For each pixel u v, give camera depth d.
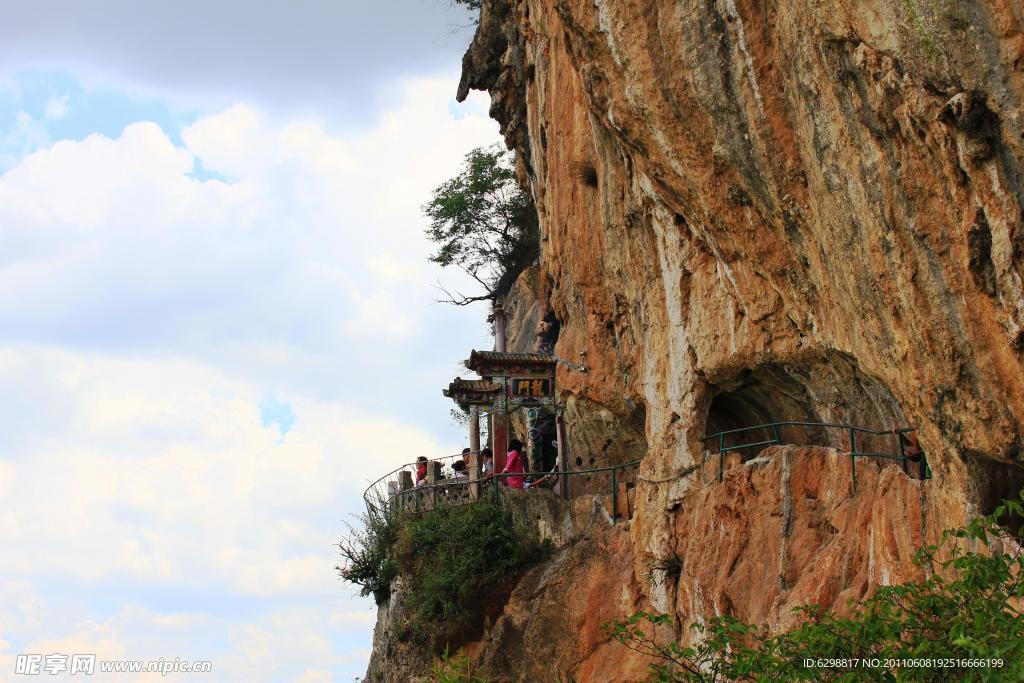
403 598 24.69
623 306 22.50
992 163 12.17
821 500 16.84
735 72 15.65
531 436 28.06
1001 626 10.74
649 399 20.89
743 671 12.13
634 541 20.17
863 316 14.73
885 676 11.08
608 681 19.48
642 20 16.59
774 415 19.83
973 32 12.12
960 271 12.94
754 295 17.86
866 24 13.38
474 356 25.41
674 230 19.70
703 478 19.14
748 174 15.99
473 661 22.52
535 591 21.91
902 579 14.64
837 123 14.27
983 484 13.73
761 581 16.95
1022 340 12.34
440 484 25.70
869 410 17.39
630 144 17.69
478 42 33.69
